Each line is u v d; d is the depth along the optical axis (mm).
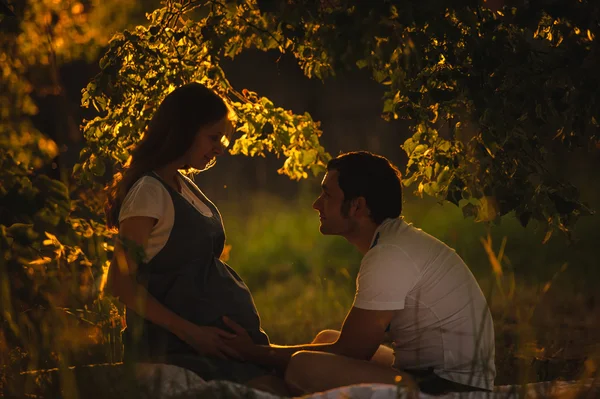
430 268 4242
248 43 5273
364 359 4262
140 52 5090
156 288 4414
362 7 4039
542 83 4605
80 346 4094
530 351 4727
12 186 4168
